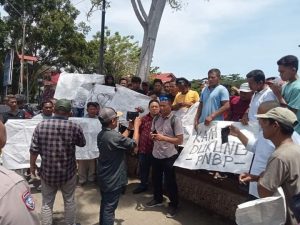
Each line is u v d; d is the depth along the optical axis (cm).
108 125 456
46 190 458
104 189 454
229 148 502
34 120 614
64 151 444
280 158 257
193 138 553
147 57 1098
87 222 532
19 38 2594
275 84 430
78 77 807
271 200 249
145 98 710
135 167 755
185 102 636
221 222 527
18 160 603
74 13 2744
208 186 570
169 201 612
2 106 516
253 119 467
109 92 738
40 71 2806
